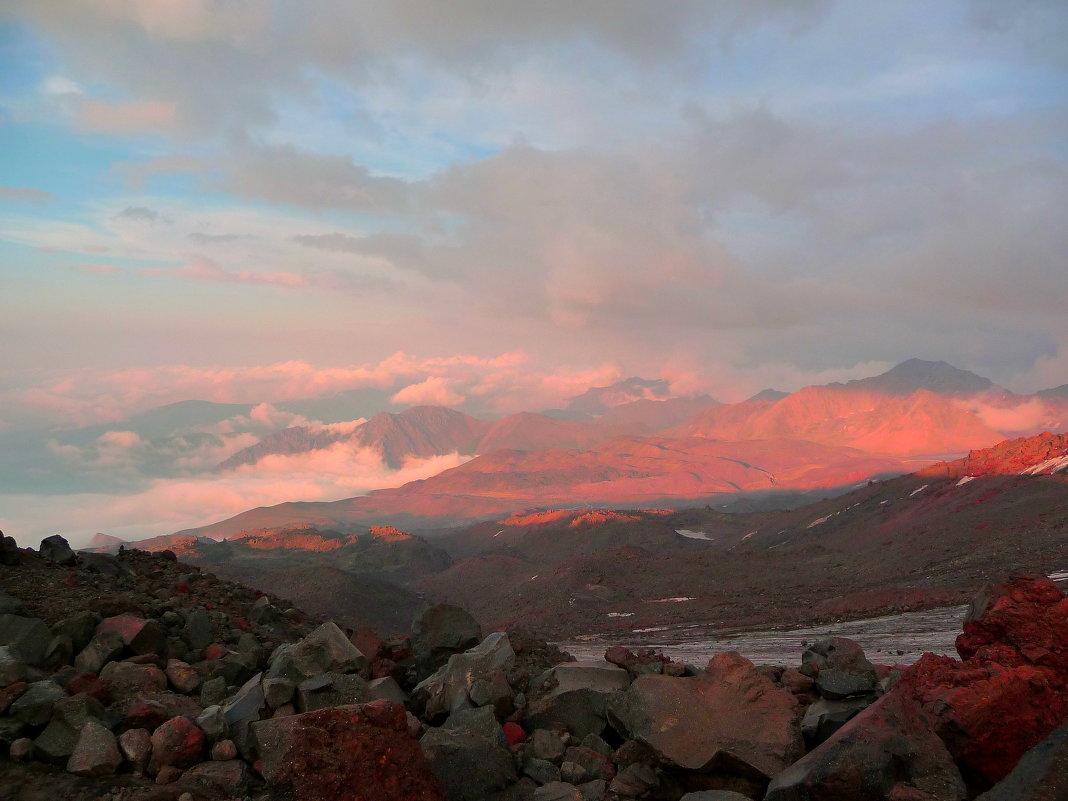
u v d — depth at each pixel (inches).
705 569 3708.2
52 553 520.4
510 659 412.5
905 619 1358.3
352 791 246.5
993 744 268.1
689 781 313.6
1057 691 281.1
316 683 332.8
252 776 277.4
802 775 265.4
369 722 260.8
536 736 358.0
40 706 291.9
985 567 1947.6
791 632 1461.6
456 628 454.3
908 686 298.4
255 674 398.3
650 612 2684.5
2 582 436.8
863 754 262.8
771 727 323.0
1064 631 293.1
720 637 1555.1
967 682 285.0
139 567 599.8
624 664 419.2
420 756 267.1
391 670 435.5
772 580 3110.2
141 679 341.4
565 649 1654.8
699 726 326.6
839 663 377.1
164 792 261.9
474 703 374.6
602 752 353.1
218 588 593.0
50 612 397.7
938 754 263.9
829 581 2687.0
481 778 306.7
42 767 272.8
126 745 280.7
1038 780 207.2
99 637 367.2
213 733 293.0
